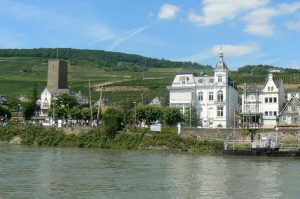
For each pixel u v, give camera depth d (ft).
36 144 509.35
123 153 402.11
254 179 238.68
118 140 477.77
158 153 406.82
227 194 194.39
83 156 360.48
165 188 206.28
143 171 265.13
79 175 243.60
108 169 272.51
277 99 572.10
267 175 254.88
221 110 557.33
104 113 567.59
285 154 374.84
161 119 569.64
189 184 218.59
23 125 546.67
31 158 331.57
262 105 577.43
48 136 510.17
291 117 552.41
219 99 557.74
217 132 456.45
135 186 210.59
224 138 452.76
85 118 643.86
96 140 488.85
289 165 309.22
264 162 329.72
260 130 449.48
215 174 256.73
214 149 427.74
